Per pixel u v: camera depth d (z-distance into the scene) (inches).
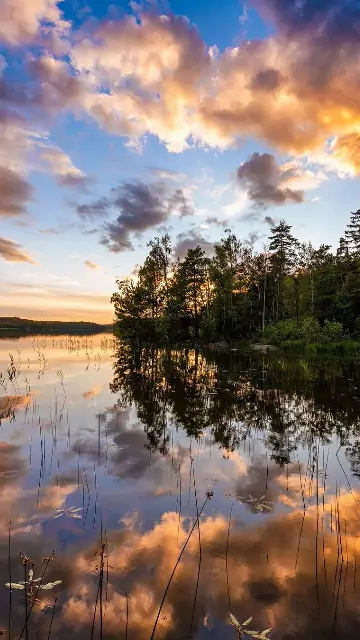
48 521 191.0
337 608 134.2
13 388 572.1
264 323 1884.8
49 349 1354.6
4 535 177.8
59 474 252.7
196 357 1186.6
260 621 128.0
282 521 196.1
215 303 1953.7
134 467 269.1
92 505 209.3
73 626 125.0
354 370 834.8
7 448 303.1
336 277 1920.5
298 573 153.6
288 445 329.1
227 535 181.5
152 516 198.8
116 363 973.8
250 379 707.4
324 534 183.9
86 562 158.4
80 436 339.9
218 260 1951.3
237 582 147.8
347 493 233.3
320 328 1507.1
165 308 1644.9
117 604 135.4
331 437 353.4
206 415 431.2
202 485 240.4
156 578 149.4
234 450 313.7
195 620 128.5
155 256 1619.1
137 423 391.2
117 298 1576.0
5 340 1894.7
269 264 2075.5
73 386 603.2
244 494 228.5
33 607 133.1
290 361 1044.5
